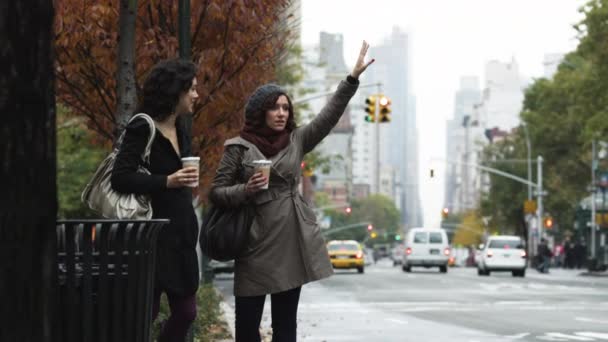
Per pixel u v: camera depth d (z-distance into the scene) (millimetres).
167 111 6910
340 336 16562
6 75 4492
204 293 20656
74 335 5508
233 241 7316
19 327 4527
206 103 15789
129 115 12070
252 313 7477
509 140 93625
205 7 14734
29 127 4551
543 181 77125
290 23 16609
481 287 36844
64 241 5645
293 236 7434
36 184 4578
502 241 53219
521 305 25516
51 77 4660
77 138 40062
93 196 6762
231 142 7477
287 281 7383
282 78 41250
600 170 62875
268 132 7492
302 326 18734
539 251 62500
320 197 169375
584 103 47781
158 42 15000
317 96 39281
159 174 6809
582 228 79438
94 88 15797
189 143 7105
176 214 6719
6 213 4508
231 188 7273
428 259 62219
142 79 15156
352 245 59188
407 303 26672
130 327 5809
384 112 39812
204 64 14930
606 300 27812
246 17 14781
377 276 52156
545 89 72250
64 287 5512
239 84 15445
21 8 4516
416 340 15789
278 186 7441
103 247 5645
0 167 4500
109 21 14672
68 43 14336
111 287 5734
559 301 27312
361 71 7539
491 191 93938
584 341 15555
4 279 4504
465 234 157250
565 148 73875
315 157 52281
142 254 5898
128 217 6617
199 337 14188
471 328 18172
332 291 33906
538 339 15891
